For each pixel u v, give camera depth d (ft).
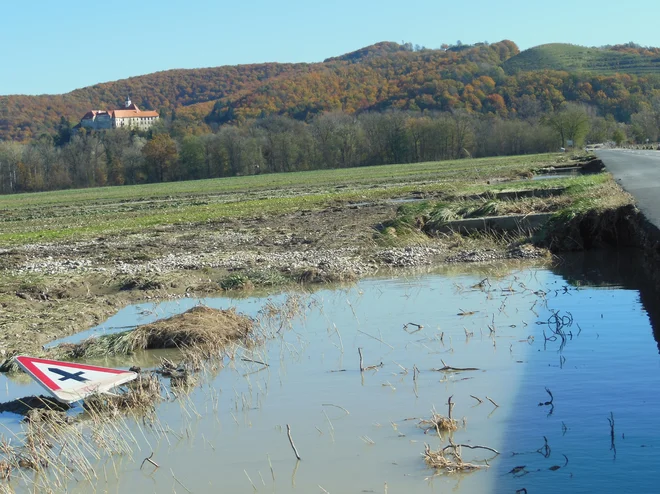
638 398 29.19
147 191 314.55
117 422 31.99
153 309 58.29
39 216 190.08
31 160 485.56
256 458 26.81
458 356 37.68
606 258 66.59
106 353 44.29
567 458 24.13
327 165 490.90
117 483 25.77
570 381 32.01
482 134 476.54
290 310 51.75
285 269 70.44
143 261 83.10
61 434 31.01
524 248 71.82
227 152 485.56
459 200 104.73
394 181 229.45
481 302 51.03
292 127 525.34
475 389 32.19
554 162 254.88
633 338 38.40
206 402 33.81
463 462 24.57
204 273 71.97
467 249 75.00
